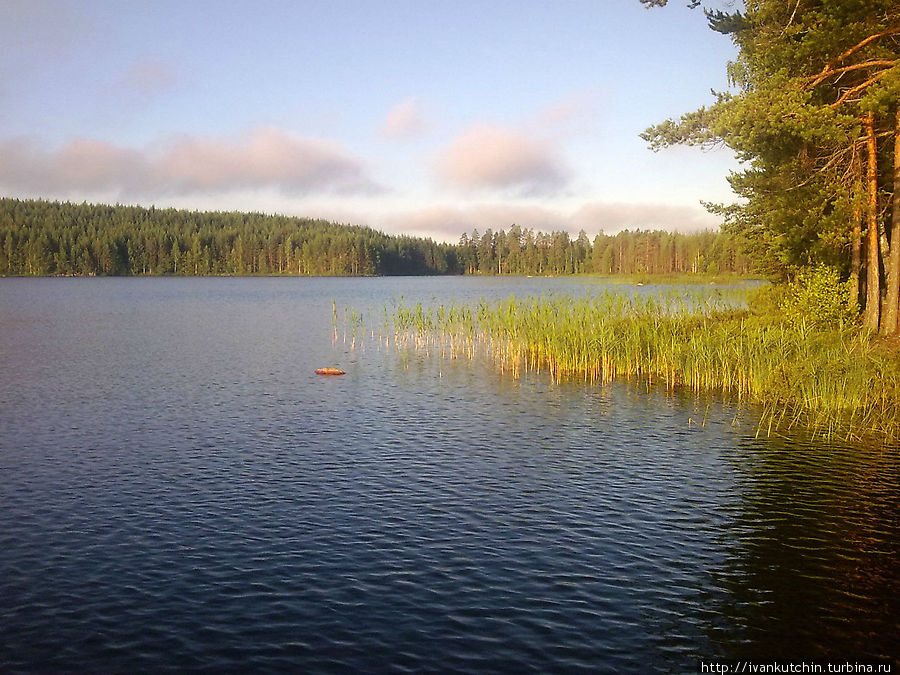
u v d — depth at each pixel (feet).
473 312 185.68
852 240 97.35
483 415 73.92
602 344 98.68
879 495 47.98
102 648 29.48
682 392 85.81
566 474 53.21
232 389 89.40
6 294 323.98
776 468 54.24
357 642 29.91
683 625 31.40
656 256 542.57
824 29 77.51
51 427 68.64
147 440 63.67
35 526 42.98
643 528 42.57
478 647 29.53
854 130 76.28
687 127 80.79
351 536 41.37
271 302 271.49
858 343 82.58
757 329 93.66
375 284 486.79
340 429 67.82
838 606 33.12
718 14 92.73
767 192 98.94
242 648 29.45
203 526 42.98
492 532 41.93
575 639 30.19
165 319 194.80
